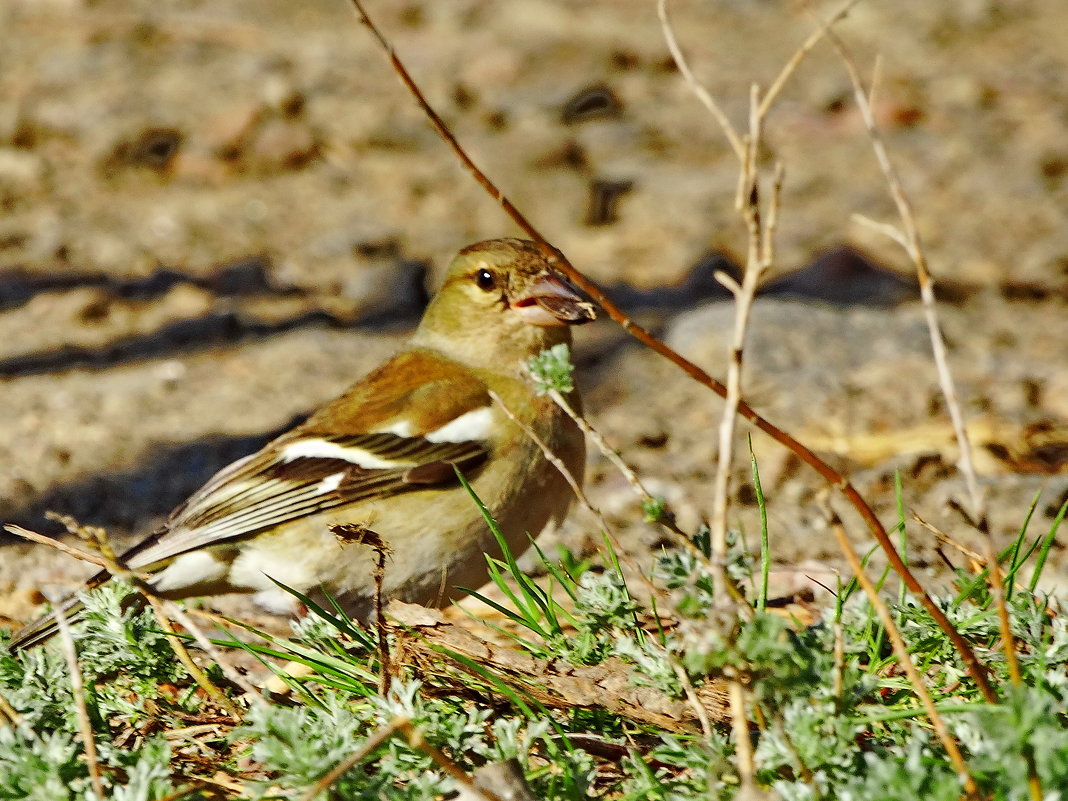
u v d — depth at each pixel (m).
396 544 8.23
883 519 10.17
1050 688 5.76
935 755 5.46
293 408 12.91
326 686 6.55
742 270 16.36
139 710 6.45
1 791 5.36
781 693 5.18
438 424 8.31
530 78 22.31
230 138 19.81
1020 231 17.34
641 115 21.17
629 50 23.91
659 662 5.96
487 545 8.40
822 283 15.99
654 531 10.17
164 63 22.42
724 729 6.05
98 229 17.53
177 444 12.13
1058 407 12.45
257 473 8.34
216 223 17.75
